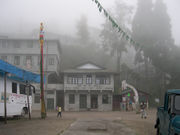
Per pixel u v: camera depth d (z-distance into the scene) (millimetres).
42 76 21000
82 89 44281
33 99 44656
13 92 18672
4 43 47781
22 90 20406
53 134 11297
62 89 45625
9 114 17812
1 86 16688
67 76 44875
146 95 44781
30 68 47312
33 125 15164
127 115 27953
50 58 47688
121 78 56938
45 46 47969
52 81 50375
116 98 45031
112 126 15000
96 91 44531
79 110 44125
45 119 20281
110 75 44906
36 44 47938
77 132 12047
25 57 47594
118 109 44375
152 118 22953
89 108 44062
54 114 30781
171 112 7930
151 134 11891
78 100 44625
